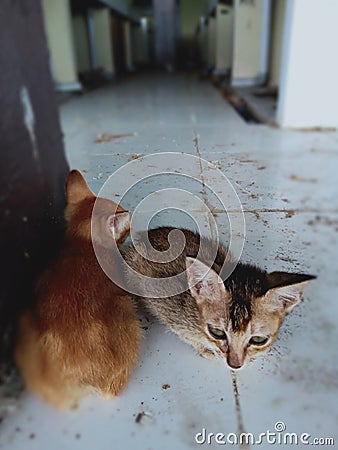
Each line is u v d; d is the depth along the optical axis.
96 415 0.22
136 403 0.23
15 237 0.26
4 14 0.31
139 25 4.41
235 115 0.97
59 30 1.64
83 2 2.20
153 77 2.84
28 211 0.28
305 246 0.36
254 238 0.28
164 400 0.23
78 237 0.26
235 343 0.26
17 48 0.32
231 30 2.34
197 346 0.27
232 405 0.24
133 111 1.07
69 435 0.22
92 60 2.49
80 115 1.01
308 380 0.26
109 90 1.88
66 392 0.23
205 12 3.78
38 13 0.38
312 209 0.47
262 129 0.88
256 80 1.94
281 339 0.28
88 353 0.24
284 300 0.26
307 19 0.88
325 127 0.93
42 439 0.21
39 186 0.32
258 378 0.25
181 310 0.27
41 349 0.23
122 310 0.26
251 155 0.45
